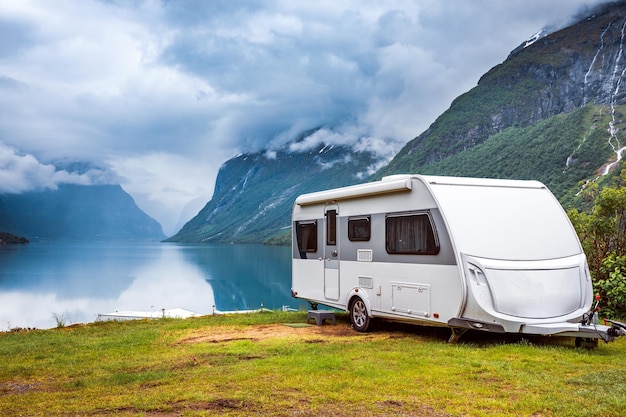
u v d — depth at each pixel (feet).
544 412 17.02
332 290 37.58
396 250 31.71
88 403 19.10
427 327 35.24
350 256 35.63
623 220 40.73
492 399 18.48
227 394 19.36
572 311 28.04
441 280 28.60
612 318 37.24
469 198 29.60
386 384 20.49
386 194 32.65
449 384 20.45
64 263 460.55
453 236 27.94
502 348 27.04
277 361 24.61
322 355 25.88
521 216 29.68
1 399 20.25
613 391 18.79
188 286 259.80
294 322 39.68
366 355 25.98
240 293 229.25
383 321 36.50
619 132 530.27
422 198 30.01
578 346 27.58
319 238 39.14
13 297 212.43
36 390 21.93
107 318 69.72
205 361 25.85
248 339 32.09
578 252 29.68
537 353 25.81
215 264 433.48
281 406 17.97
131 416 17.24
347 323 38.58
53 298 209.36
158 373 23.22
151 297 212.23
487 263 27.45
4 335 38.37
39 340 34.73
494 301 26.86
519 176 535.19
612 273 37.81
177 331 36.58
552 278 27.99
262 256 552.82
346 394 19.15
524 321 26.91
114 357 28.07
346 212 36.14
